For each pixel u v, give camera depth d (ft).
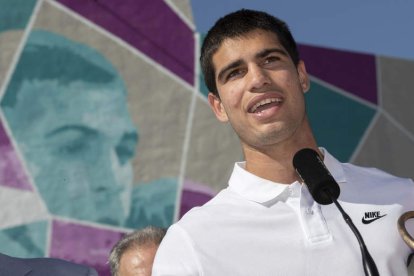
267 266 5.65
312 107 22.17
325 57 22.81
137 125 20.20
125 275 10.43
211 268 5.74
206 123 20.98
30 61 19.57
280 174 6.19
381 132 22.89
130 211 19.45
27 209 18.57
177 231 6.05
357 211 5.95
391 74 23.58
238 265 5.70
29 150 18.93
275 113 5.99
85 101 19.81
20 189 18.63
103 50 20.39
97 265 18.79
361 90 22.99
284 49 6.32
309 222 5.79
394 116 23.18
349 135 22.40
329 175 5.54
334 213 5.88
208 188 20.48
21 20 19.77
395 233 5.83
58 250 18.54
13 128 18.93
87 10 20.47
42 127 19.20
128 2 20.99
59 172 19.04
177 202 20.03
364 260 5.48
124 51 20.61
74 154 19.31
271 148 6.15
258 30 6.27
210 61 6.45
